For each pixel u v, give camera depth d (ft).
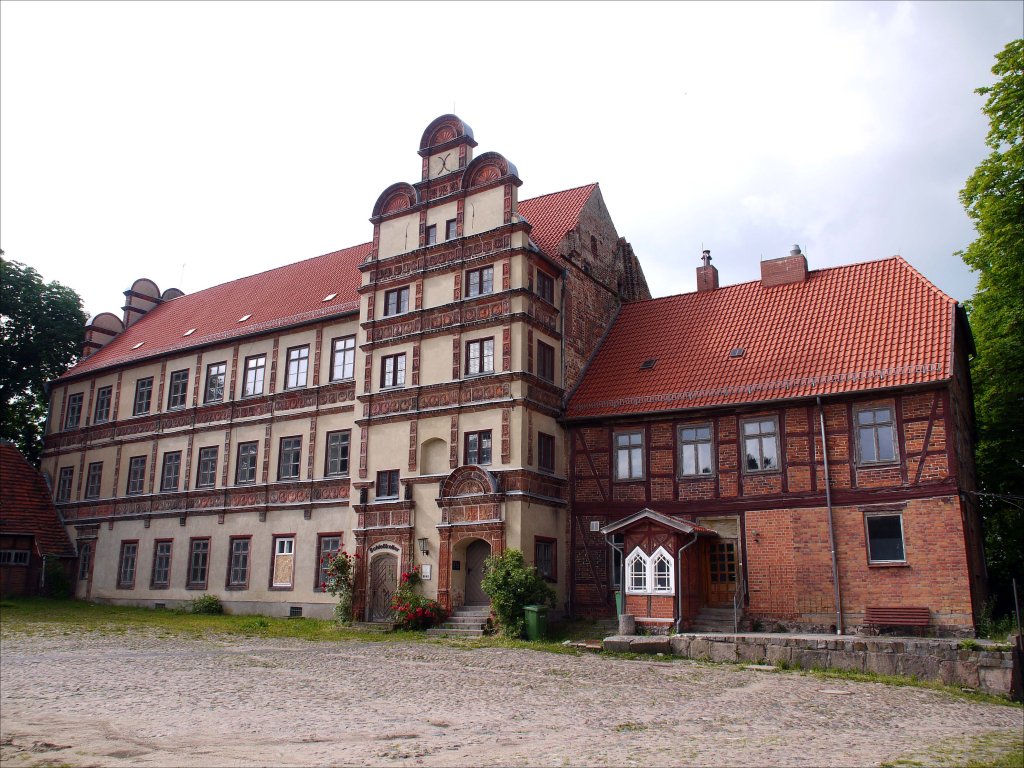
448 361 92.43
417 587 88.02
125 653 67.87
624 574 78.28
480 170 95.96
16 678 54.95
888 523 73.82
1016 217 86.53
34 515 128.57
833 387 77.41
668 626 75.00
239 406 114.42
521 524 83.30
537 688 51.93
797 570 76.69
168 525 117.39
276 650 70.18
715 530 81.87
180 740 37.35
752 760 33.50
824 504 76.69
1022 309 88.17
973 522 80.64
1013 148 86.63
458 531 86.53
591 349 101.40
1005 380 92.63
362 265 102.27
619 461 89.10
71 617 99.09
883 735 39.65
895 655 59.31
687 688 52.54
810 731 40.27
